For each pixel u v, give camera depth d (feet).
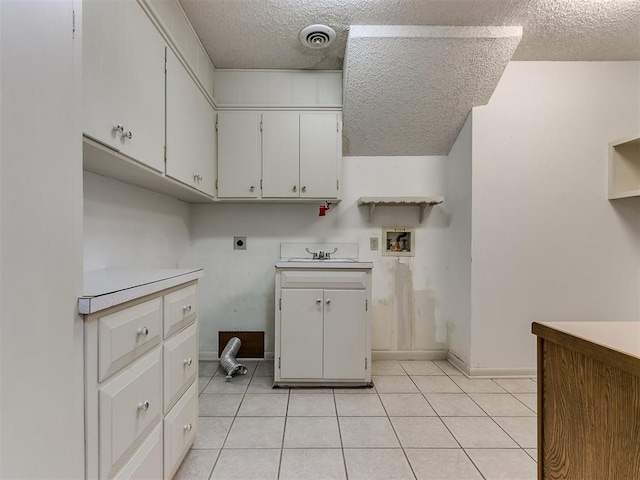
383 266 8.96
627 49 7.13
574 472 2.55
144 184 5.78
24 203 1.96
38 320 2.06
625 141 7.25
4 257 1.82
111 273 4.37
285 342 7.02
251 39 6.59
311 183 7.91
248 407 6.19
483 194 7.66
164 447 3.78
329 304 7.01
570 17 6.02
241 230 8.96
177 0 5.41
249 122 7.84
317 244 8.95
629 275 7.73
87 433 2.51
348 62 6.73
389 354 8.89
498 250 7.69
